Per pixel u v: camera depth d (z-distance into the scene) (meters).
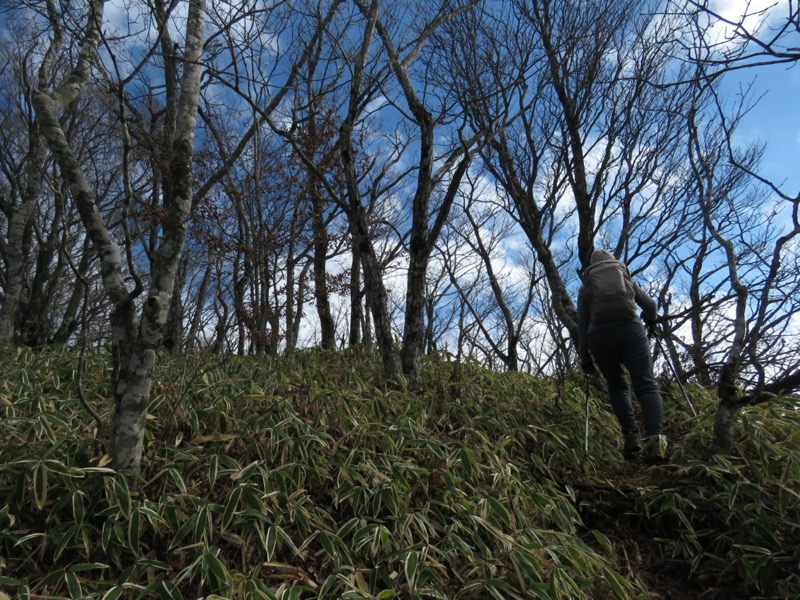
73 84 3.73
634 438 4.57
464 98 6.31
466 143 5.65
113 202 12.02
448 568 3.19
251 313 7.08
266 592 2.64
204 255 9.55
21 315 10.38
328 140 7.34
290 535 3.20
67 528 2.94
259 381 5.03
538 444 4.73
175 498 3.14
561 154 8.20
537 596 2.88
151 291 3.30
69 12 3.87
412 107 5.77
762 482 3.86
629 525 4.02
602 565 3.23
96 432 3.40
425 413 4.65
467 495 3.77
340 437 4.16
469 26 7.48
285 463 3.67
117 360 3.31
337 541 3.10
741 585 3.43
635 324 4.63
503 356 10.18
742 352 4.29
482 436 4.29
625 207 8.95
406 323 5.54
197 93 3.64
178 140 3.45
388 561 3.03
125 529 2.96
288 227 7.31
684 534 3.74
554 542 3.45
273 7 5.02
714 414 4.75
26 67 8.98
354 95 5.86
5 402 4.00
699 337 6.89
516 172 8.44
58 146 3.39
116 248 3.41
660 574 3.62
